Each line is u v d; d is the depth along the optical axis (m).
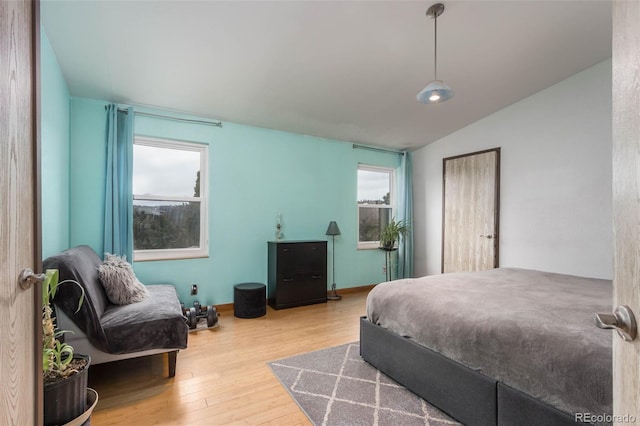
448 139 4.68
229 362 2.43
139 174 3.40
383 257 5.19
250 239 3.96
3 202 0.83
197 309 3.28
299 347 2.72
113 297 2.33
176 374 2.24
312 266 4.12
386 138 4.71
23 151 0.96
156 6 2.00
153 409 1.82
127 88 2.93
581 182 3.24
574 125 3.29
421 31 2.46
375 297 2.38
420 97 2.44
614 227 0.64
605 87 3.07
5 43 0.84
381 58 2.76
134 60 2.53
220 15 2.12
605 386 1.14
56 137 2.45
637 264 0.58
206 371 2.28
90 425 1.60
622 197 0.62
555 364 1.30
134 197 3.35
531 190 3.67
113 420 1.72
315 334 3.03
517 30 2.55
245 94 3.19
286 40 2.43
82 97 3.03
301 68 2.82
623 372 0.62
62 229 2.68
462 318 1.75
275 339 2.90
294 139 4.33
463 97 3.62
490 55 2.85
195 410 1.82
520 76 3.26
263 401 1.91
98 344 1.93
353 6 2.15
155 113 3.39
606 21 2.52
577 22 2.51
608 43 2.80
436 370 1.81
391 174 5.42
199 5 2.02
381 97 3.45
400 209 5.25
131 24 2.14
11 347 0.86
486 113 4.05
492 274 2.80
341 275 4.75
